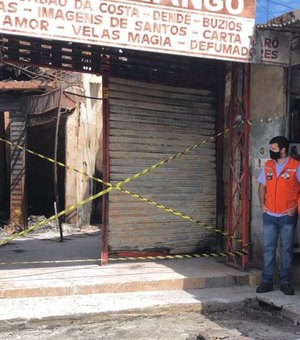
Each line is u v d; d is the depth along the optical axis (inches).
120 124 274.7
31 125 437.4
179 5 216.2
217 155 299.7
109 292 229.6
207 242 300.7
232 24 227.0
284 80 249.8
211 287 243.8
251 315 216.1
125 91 274.7
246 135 258.8
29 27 195.6
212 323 203.8
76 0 200.8
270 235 236.1
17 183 434.0
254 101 271.9
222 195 299.6
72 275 244.2
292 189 232.7
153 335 188.1
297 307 211.6
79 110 450.9
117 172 275.1
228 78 293.1
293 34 241.0
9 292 217.0
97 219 486.0
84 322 200.2
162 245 289.0
